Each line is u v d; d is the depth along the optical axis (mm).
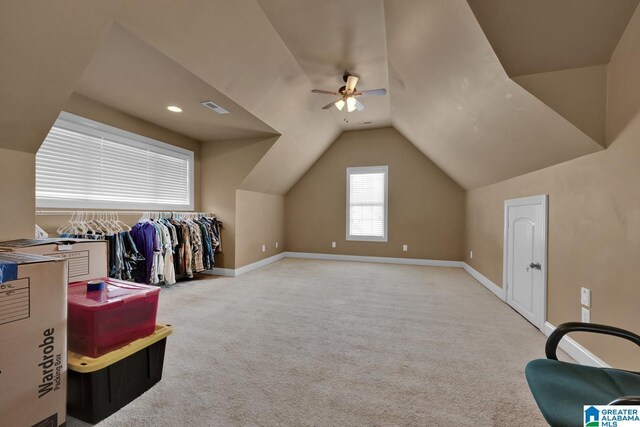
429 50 2238
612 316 1710
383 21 2332
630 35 1529
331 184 6191
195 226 4066
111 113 3176
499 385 1721
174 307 3074
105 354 1426
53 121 1768
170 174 4074
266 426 1378
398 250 5785
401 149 5746
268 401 1560
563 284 2217
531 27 1612
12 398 1124
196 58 2260
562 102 1797
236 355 2057
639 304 1521
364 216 6020
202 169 4680
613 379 1062
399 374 1834
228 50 2346
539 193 2605
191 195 4438
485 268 4070
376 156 5891
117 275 2959
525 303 2836
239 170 4500
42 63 1495
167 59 2186
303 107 3992
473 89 2283
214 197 4645
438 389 1680
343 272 4895
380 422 1409
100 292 1575
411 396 1613
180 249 3867
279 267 5324
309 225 6348
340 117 5023
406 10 1979
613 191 1702
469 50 1908
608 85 1702
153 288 1686
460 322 2727
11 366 1121
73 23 1446
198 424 1385
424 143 4773
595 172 1863
